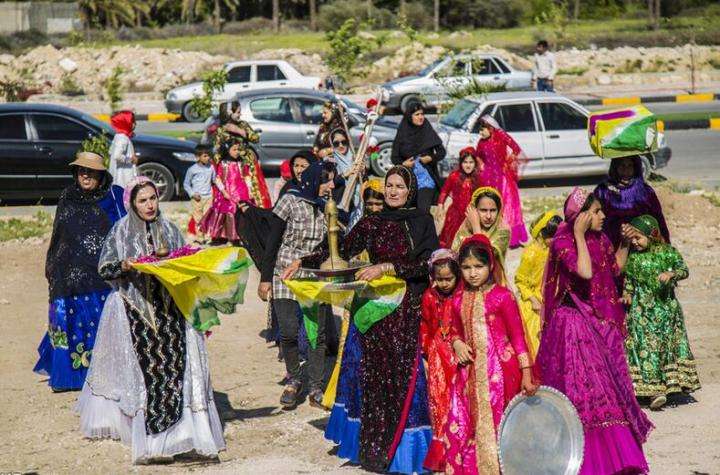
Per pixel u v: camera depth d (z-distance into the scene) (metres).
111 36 78.62
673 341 10.27
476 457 8.00
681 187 22.98
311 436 9.81
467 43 67.25
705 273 16.03
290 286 8.82
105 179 11.34
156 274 8.98
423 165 16.53
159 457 9.04
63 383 11.24
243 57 59.44
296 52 60.03
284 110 26.84
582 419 8.19
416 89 38.94
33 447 9.59
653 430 9.71
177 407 9.09
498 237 9.25
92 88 53.81
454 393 8.13
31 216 22.22
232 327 14.02
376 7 89.81
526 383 7.92
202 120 40.59
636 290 10.30
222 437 9.46
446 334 8.30
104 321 9.40
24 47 75.25
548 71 38.56
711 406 10.38
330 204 9.02
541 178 26.22
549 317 8.62
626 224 10.18
